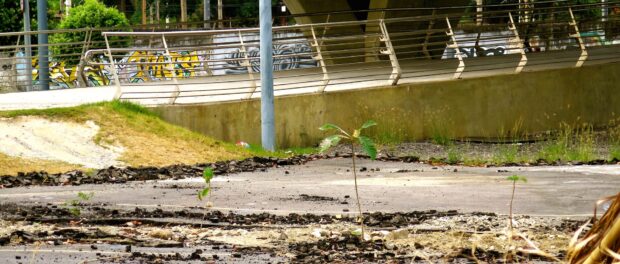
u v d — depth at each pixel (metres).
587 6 29.08
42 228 8.94
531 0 44.31
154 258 7.08
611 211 2.37
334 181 15.02
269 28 22.55
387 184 14.35
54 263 6.81
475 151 23.05
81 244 7.83
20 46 25.80
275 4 64.25
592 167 17.75
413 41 36.62
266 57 22.50
